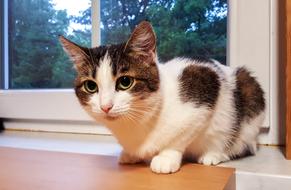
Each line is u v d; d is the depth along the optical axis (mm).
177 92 316
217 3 447
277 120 412
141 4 483
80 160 346
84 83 316
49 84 535
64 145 435
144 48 307
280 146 414
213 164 337
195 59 373
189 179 280
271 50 406
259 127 390
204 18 455
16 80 557
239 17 414
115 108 292
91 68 309
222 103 345
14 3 552
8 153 376
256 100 373
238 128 359
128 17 490
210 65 363
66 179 284
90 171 306
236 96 360
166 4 471
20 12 549
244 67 393
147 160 336
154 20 479
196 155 353
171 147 318
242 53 416
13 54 556
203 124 322
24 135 508
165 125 309
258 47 409
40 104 512
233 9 416
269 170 313
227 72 372
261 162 345
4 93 535
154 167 299
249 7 409
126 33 492
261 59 408
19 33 551
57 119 508
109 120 303
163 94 311
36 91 516
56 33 525
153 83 304
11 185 270
